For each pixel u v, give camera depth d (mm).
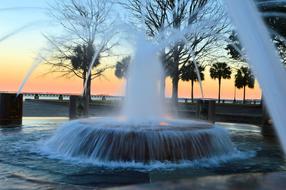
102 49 36781
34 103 43625
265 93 7051
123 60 33188
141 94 11656
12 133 13789
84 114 21406
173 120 11133
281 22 30141
